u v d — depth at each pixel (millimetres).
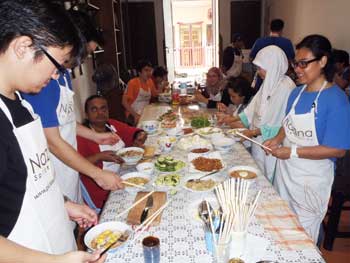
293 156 1575
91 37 1469
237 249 958
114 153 1897
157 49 6863
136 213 1226
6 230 791
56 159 1557
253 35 6973
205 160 1705
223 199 993
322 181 1607
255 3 6805
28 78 756
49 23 714
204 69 8438
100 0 4039
